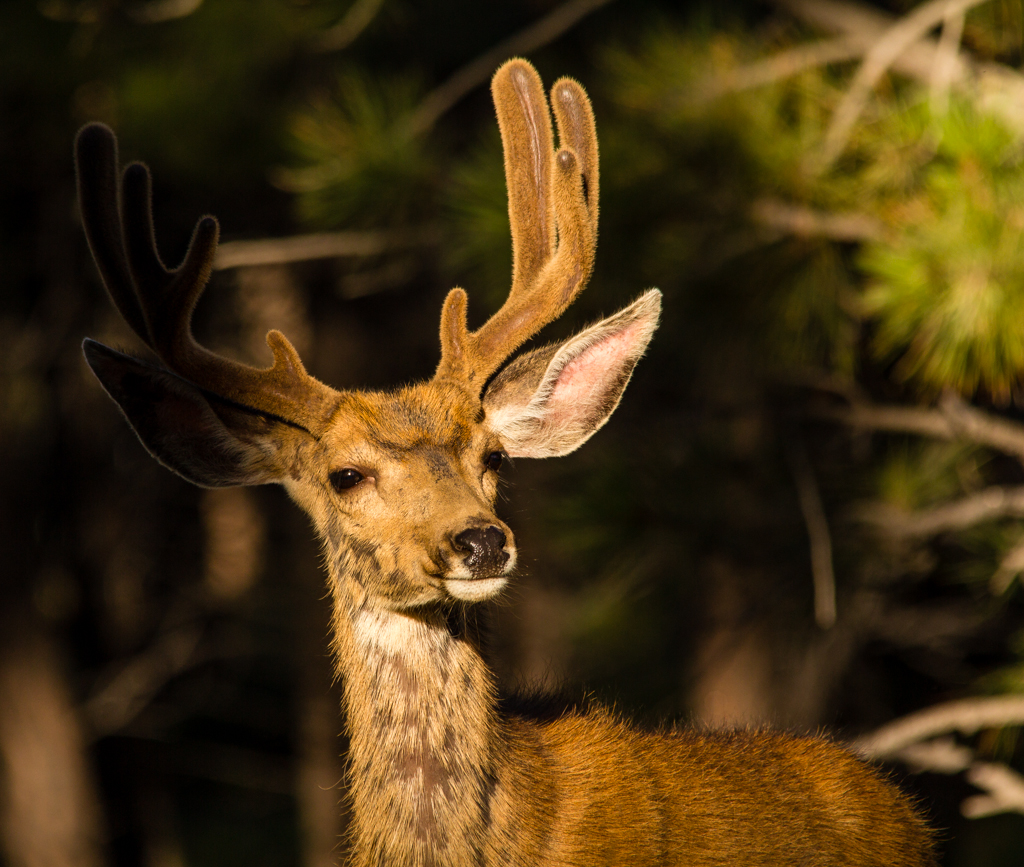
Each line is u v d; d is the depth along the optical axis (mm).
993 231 9055
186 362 6887
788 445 11672
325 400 6980
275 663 24734
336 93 15242
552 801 6711
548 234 7395
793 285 10453
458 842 6520
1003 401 12352
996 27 11383
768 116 10477
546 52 15336
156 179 15867
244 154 15266
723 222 10453
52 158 16719
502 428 7293
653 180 10523
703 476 11531
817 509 11047
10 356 19047
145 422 6992
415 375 19516
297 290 18688
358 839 6895
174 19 15484
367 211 13055
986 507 11141
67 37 15453
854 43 11273
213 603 22969
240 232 16969
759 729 8023
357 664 6730
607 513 11367
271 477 7199
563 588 17562
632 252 10789
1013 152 9344
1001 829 14484
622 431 12734
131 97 15055
